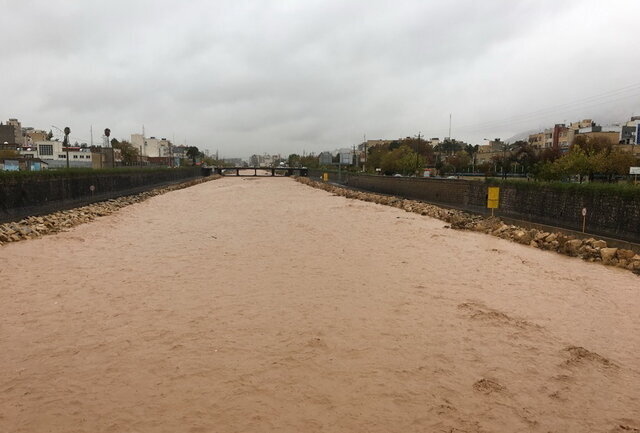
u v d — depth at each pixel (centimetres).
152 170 8512
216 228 3344
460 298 1593
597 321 1385
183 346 1139
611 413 863
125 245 2569
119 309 1425
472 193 4478
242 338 1195
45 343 1154
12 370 1003
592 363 1080
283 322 1320
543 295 1655
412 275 1920
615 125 11006
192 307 1448
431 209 4538
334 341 1184
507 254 2430
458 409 862
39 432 768
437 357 1097
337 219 4031
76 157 10694
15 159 6738
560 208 3238
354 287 1712
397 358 1087
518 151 8975
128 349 1120
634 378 1010
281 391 918
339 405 869
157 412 835
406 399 895
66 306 1450
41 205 3891
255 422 805
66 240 2691
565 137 11131
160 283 1738
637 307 1533
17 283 1723
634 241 2558
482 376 1002
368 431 786
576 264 2211
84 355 1083
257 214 4406
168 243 2652
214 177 15112
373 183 7638
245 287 1692
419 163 9694
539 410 867
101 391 911
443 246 2653
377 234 3111
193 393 905
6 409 841
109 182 5988
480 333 1260
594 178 5656
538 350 1152
